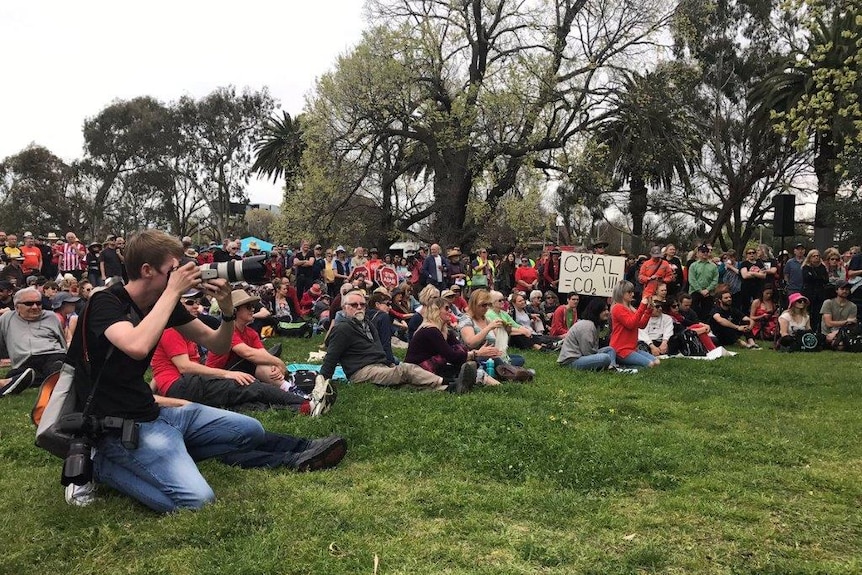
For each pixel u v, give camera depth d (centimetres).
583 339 924
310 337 1329
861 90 1416
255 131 5800
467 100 2634
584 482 424
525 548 323
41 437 356
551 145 2667
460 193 2830
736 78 3209
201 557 312
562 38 2625
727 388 779
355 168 2755
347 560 310
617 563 312
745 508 384
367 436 520
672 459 469
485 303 850
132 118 5878
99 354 358
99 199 5941
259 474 428
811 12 1280
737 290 1523
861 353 1177
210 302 1046
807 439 543
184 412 418
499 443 500
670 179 3409
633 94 2625
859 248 1698
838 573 303
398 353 1093
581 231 4178
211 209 6103
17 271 1344
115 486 375
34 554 321
